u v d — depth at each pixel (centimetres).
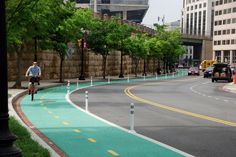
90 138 1248
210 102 2652
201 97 3089
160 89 3969
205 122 1662
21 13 1691
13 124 1259
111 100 2616
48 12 2870
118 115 1844
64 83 4338
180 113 1972
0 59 673
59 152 1021
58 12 3284
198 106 2353
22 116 1741
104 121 1633
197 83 5519
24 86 3475
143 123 1606
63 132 1352
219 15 18288
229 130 1457
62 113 1869
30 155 854
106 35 5838
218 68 6034
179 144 1181
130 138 1261
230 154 1048
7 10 1536
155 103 2472
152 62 11506
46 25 2961
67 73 5762
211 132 1406
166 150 1084
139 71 10025
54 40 4341
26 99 2523
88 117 1748
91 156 994
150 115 1872
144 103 2458
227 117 1845
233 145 1172
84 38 5522
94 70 6706
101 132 1367
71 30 4338
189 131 1423
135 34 9294
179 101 2669
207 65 13175
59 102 2388
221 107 2319
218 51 18488
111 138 1255
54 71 5209
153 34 11294
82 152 1039
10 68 4228
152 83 5203
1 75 671
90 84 4638
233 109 2217
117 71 8031
